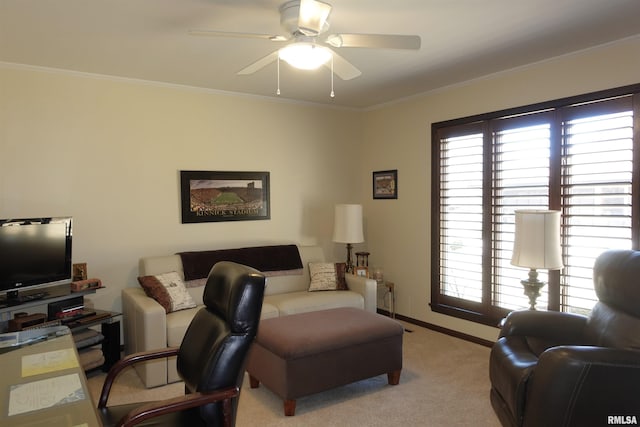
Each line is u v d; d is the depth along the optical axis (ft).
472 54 11.09
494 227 13.10
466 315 13.98
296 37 7.93
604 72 10.48
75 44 10.13
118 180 13.05
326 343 9.49
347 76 9.21
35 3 7.97
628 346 7.32
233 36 7.57
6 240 10.14
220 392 5.61
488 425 8.87
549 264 9.49
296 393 9.20
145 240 13.53
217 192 14.76
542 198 11.82
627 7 8.39
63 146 12.20
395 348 10.62
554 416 6.42
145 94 13.42
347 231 15.57
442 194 14.67
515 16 8.75
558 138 11.38
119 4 8.06
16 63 11.47
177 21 8.87
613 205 10.36
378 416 9.25
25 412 4.62
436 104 14.78
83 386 5.26
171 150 13.92
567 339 8.87
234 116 15.10
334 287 14.71
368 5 8.16
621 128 10.21
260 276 6.05
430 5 8.19
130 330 11.79
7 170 11.46
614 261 8.30
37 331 7.34
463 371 11.58
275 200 16.11
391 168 16.70
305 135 16.74
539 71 11.78
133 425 5.10
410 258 15.99
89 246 12.64
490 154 13.08
